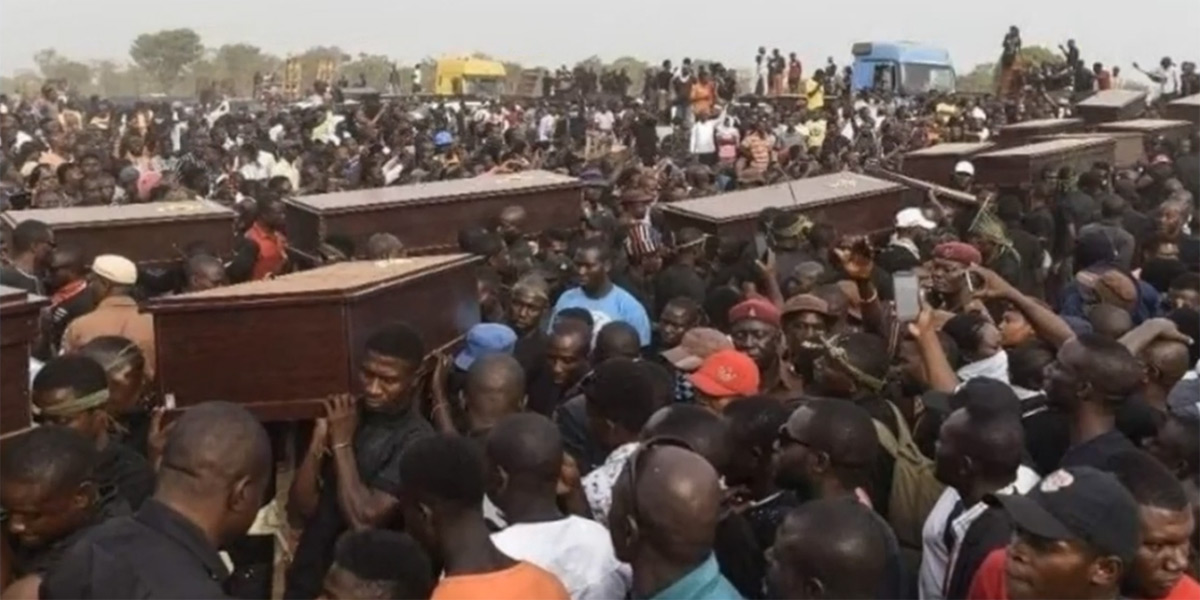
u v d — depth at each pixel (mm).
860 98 34500
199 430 3391
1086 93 31141
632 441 4734
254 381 5055
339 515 4820
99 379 4566
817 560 3250
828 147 22984
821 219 10914
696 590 3324
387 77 52844
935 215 11477
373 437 4859
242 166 18719
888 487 4625
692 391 5648
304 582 4785
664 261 9641
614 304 7766
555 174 12594
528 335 6949
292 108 33031
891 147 23672
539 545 3957
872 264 7805
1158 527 3436
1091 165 15281
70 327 6699
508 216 10359
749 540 4148
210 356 5059
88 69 50062
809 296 6359
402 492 3695
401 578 3502
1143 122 20328
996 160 14133
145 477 4617
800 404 4570
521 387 5191
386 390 4812
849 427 4055
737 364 5312
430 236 10312
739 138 23984
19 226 8414
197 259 7672
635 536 3361
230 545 4473
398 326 4930
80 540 3350
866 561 3242
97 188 13062
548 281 8398
